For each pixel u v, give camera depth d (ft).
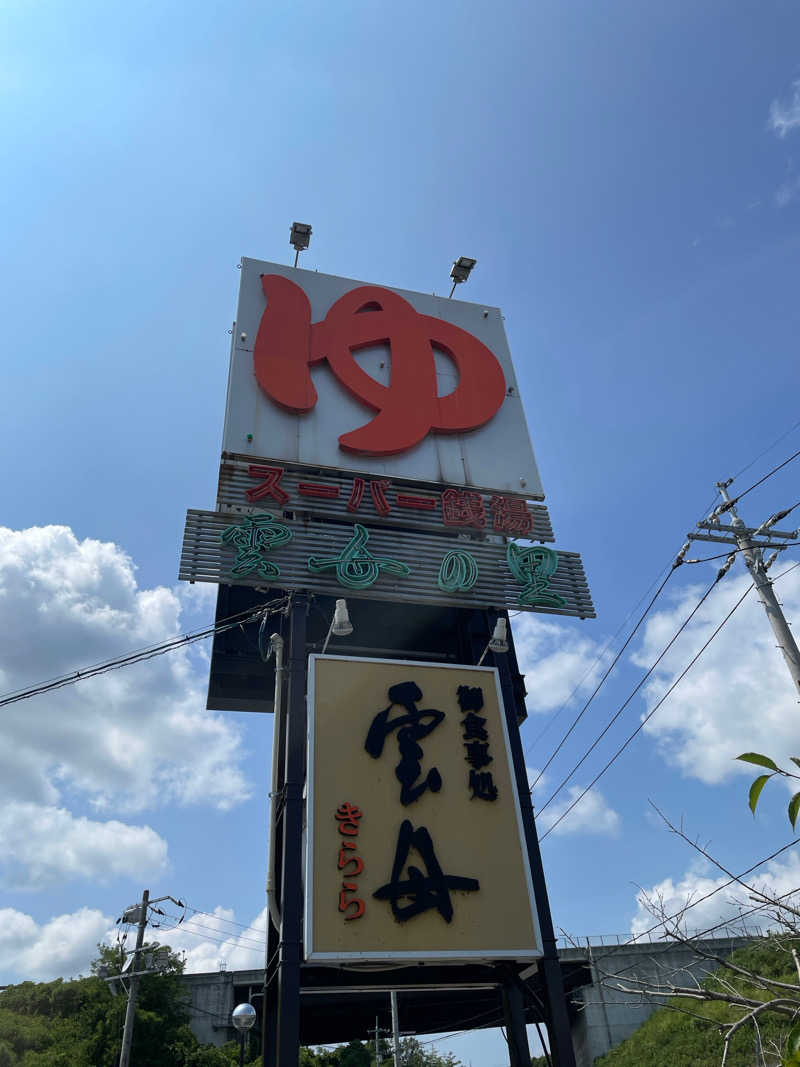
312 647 74.13
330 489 75.31
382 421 81.15
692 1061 96.37
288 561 69.77
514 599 74.54
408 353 87.76
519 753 63.98
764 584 53.06
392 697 63.62
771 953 66.64
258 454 75.00
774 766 17.30
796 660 49.52
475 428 85.87
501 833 59.82
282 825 60.29
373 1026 101.40
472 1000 90.99
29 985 138.31
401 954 52.85
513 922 56.39
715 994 33.04
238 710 76.13
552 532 81.05
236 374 79.66
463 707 64.80
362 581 70.03
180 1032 129.39
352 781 58.85
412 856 57.06
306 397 79.82
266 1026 54.03
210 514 70.79
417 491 79.15
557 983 54.95
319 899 53.57
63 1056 113.39
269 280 88.02
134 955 106.83
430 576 73.36
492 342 94.94
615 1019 119.65
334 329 86.74
